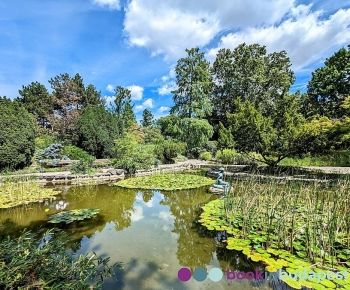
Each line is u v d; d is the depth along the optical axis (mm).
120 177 13453
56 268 2672
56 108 28594
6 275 2141
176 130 23656
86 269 2975
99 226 5824
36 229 5652
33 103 28625
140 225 5898
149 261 4086
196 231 5445
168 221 6203
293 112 12352
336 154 15406
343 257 3895
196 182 11023
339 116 20594
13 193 8797
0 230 5582
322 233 4328
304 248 4191
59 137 20828
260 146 12555
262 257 4000
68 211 6812
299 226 4898
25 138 13664
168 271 3766
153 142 22562
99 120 20188
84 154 17016
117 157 16359
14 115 14031
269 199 6277
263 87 28469
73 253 4375
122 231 5488
